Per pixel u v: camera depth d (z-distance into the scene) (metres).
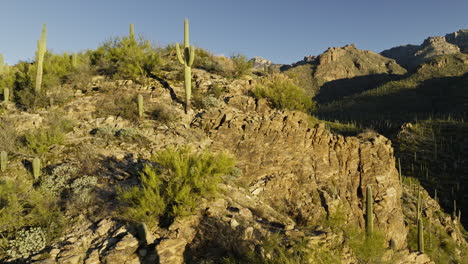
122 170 10.09
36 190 8.74
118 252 6.57
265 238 7.23
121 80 17.28
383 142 15.53
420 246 17.67
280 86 18.11
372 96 176.75
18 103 14.37
